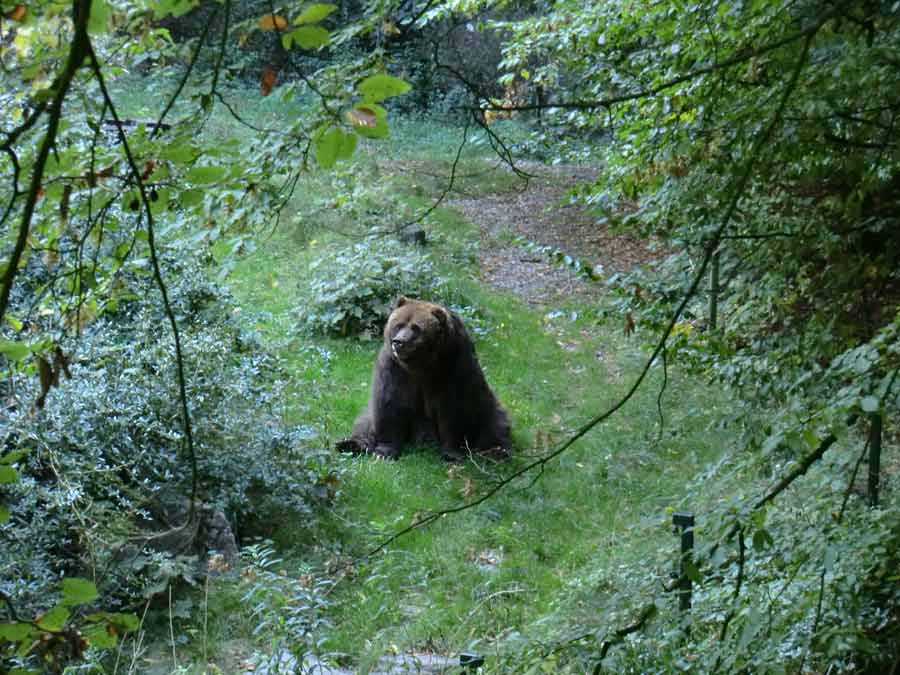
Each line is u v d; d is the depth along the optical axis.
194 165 6.10
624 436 18.14
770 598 8.09
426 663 11.09
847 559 7.59
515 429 18.80
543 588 13.10
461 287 25.83
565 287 28.92
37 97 3.76
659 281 11.70
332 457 16.14
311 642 10.59
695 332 12.22
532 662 7.52
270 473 14.41
